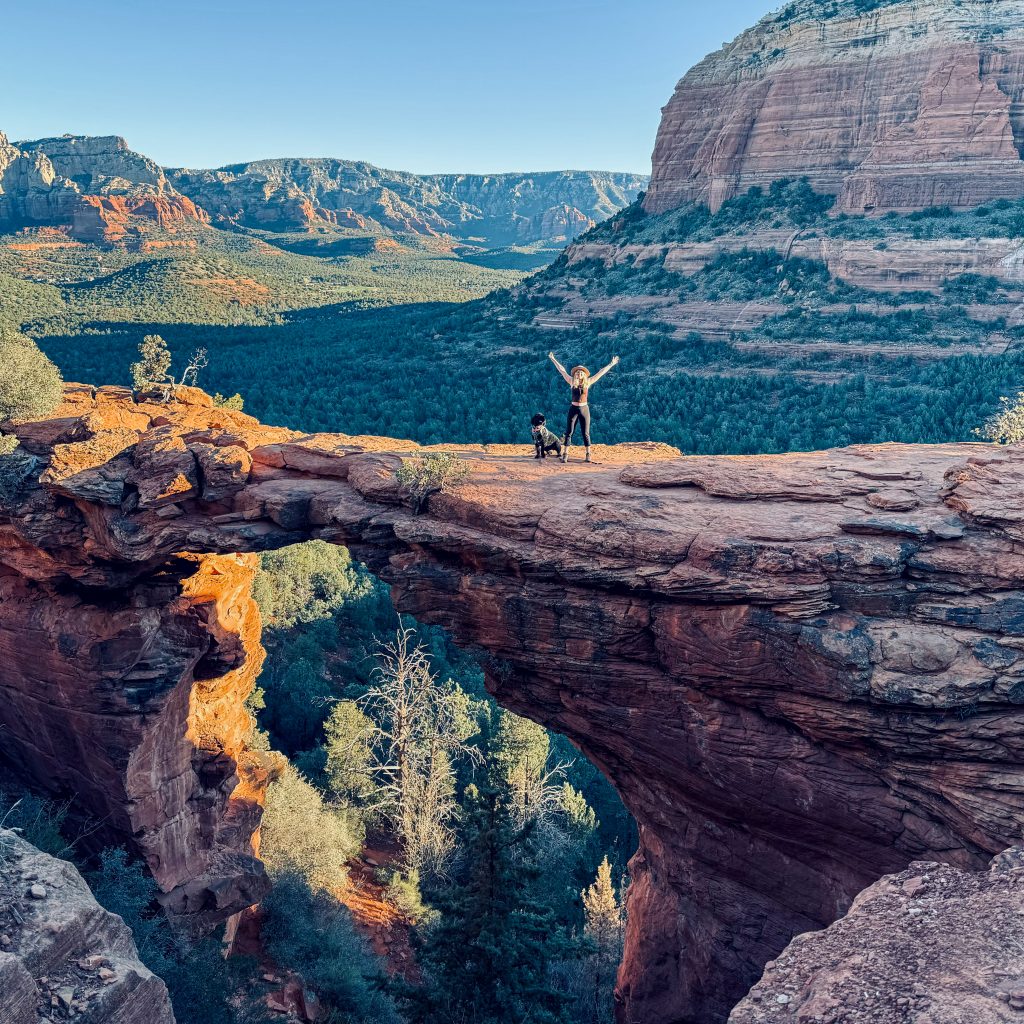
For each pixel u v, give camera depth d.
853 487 16.12
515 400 98.62
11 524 22.33
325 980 27.34
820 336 112.62
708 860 18.00
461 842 37.56
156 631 24.47
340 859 35.03
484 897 19.95
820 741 15.05
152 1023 11.41
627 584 15.79
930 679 13.44
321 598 59.62
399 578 18.58
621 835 47.38
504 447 24.09
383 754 45.38
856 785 14.91
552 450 21.22
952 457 18.06
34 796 26.69
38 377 26.25
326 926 30.39
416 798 38.31
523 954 20.09
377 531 18.97
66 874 12.23
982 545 13.88
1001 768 13.43
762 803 16.11
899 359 102.69
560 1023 20.19
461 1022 19.84
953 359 96.00
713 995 18.72
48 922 11.08
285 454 21.67
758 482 16.72
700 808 17.50
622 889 37.25
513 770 38.22
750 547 14.80
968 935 9.38
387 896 35.22
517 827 36.22
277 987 26.42
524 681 18.34
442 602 18.28
